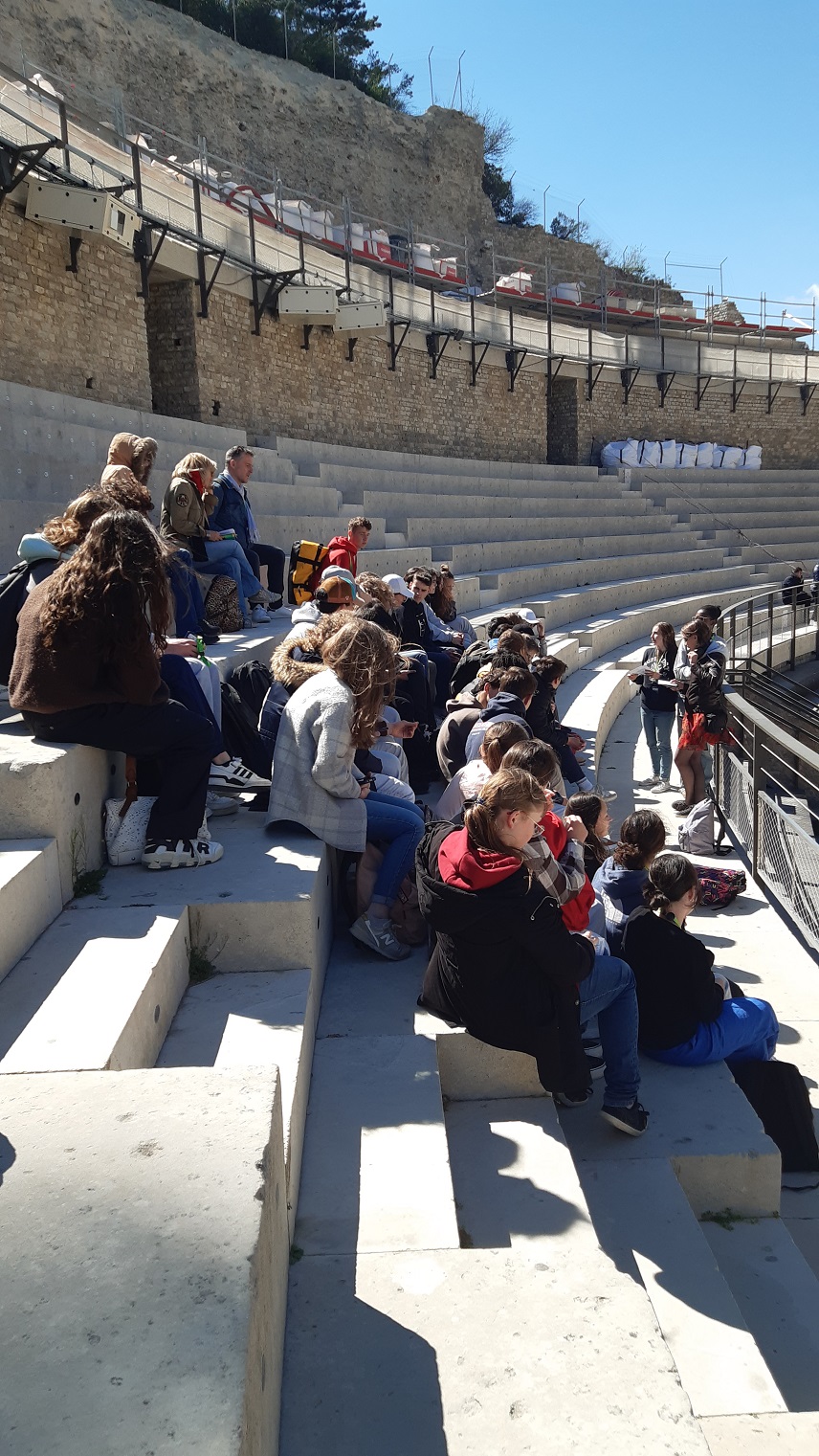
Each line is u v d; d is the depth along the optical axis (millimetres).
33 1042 2479
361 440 21172
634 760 10570
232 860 4000
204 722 3848
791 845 6273
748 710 7094
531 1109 3639
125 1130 1994
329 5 47250
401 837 4406
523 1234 2891
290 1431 2064
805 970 5617
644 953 4148
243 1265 1635
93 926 3287
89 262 13359
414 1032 3746
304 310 17719
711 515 26656
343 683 4145
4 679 3889
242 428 17297
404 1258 2584
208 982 3508
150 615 3545
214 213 16688
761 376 33906
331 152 35531
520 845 3355
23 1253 1646
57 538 3871
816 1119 4371
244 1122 2021
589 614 17656
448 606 8922
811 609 21344
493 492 21328
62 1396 1381
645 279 47562
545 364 27984
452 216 40719
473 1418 2104
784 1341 3068
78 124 14664
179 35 30688
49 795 3352
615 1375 2219
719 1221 3627
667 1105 3924
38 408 9617
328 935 4449
